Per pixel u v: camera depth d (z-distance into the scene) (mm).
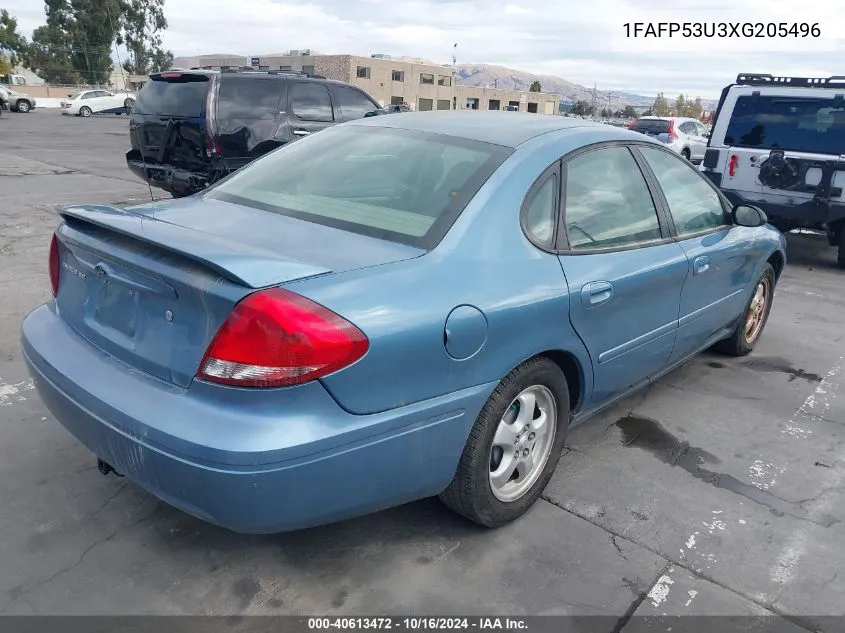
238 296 2023
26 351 2715
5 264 6371
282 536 2746
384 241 2520
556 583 2562
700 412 4098
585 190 3105
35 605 2344
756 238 4535
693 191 3996
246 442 1974
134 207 2939
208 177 8227
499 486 2787
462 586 2523
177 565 2564
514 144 2988
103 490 2990
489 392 2514
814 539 2912
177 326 2193
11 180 12031
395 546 2723
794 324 5902
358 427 2129
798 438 3828
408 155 3031
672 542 2838
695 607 2479
